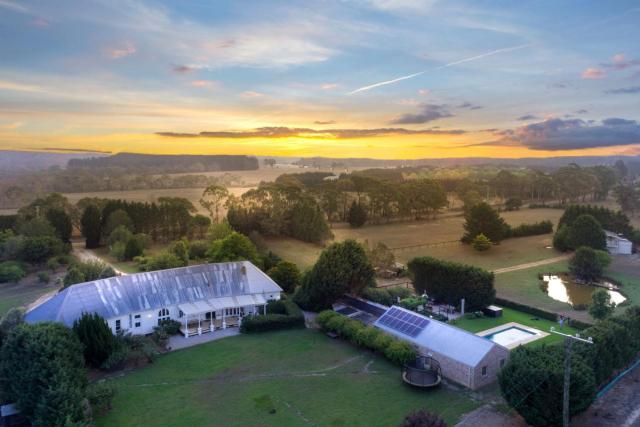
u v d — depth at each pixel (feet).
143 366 159.22
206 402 135.13
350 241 222.89
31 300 234.99
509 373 121.60
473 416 126.93
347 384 146.20
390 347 158.92
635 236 369.30
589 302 232.94
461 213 603.67
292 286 249.34
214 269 214.69
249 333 190.29
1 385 128.36
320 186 566.77
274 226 408.05
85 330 153.38
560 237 362.33
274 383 147.02
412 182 559.79
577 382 113.29
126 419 125.59
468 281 214.48
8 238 312.91
